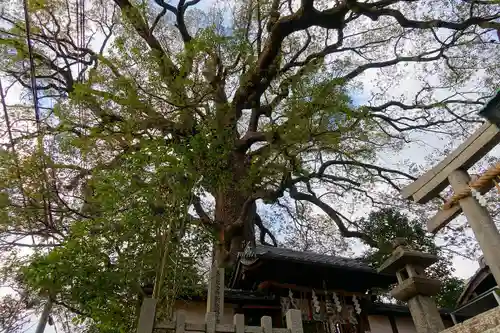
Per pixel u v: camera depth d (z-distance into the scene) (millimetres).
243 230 10836
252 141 12297
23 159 6207
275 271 8320
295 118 9102
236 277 8836
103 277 4484
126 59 8273
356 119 9797
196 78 8781
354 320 8398
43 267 4191
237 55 10602
